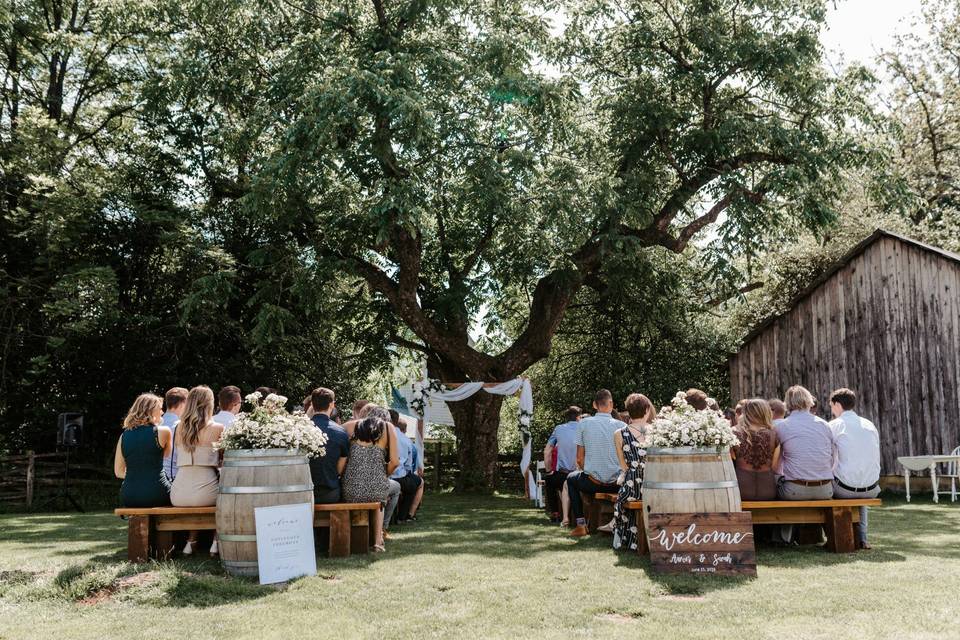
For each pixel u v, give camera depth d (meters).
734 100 17.30
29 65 20.12
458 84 15.13
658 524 6.43
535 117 15.66
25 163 16.94
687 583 5.86
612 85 18.25
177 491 7.09
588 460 8.81
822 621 4.69
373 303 19.78
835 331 16.30
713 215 17.66
